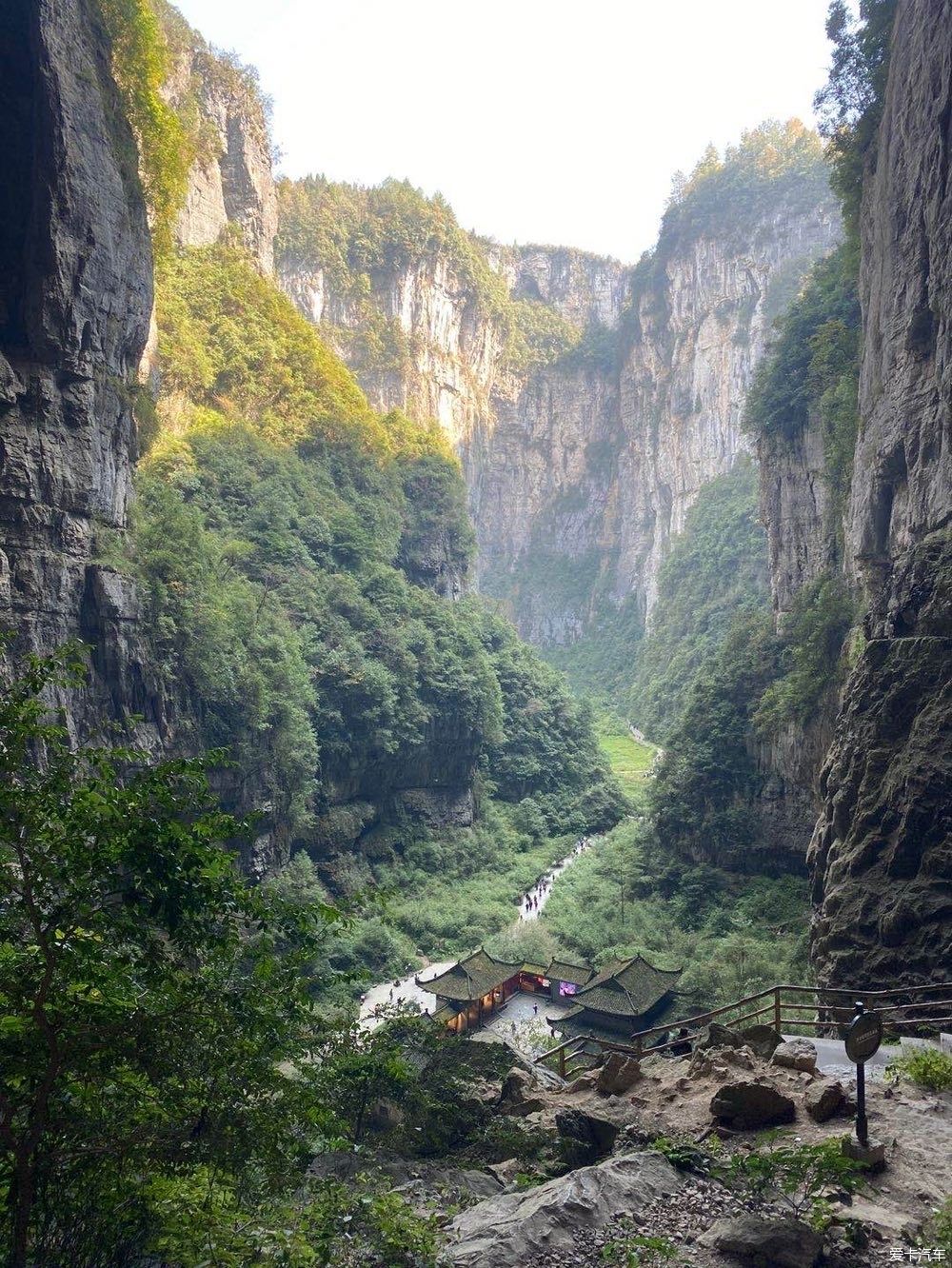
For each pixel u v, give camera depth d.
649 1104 12.22
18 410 38.41
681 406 189.75
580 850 84.38
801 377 67.25
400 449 109.50
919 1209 8.51
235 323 90.06
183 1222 7.06
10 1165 6.94
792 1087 11.91
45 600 38.94
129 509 48.25
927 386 36.28
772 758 60.22
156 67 50.75
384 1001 47.91
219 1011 7.33
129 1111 7.34
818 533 65.38
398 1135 12.74
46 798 6.73
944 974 22.98
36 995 6.85
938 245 34.62
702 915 58.66
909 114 38.00
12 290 39.34
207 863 6.97
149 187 53.97
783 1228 7.57
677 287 193.25
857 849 27.47
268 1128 7.48
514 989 50.84
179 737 47.72
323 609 71.44
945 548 30.30
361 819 67.50
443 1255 8.00
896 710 28.73
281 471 81.25
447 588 107.19
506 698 97.12
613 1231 8.19
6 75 38.88
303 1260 7.12
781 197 175.75
